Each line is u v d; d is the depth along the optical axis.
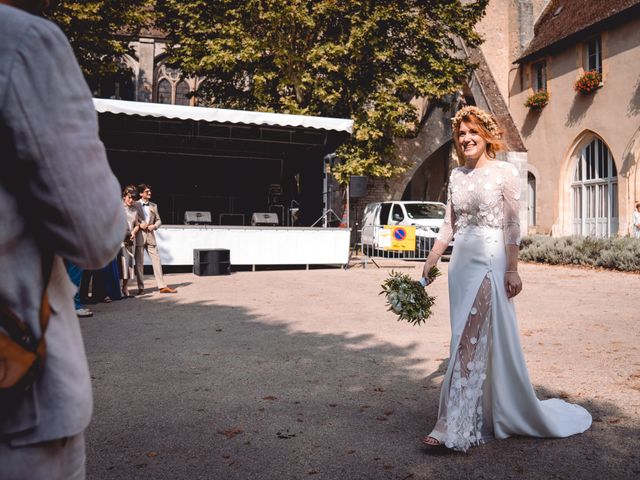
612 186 19.20
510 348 3.10
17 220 1.02
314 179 17.34
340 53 16.88
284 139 15.96
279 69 18.56
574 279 11.92
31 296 1.03
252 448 3.05
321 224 16.89
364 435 3.23
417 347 5.50
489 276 3.10
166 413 3.60
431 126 25.38
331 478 2.68
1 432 0.98
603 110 19.20
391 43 18.80
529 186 23.59
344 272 13.40
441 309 7.96
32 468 1.00
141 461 2.88
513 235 3.10
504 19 25.92
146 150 18.61
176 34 18.83
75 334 1.14
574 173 21.20
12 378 0.95
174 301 8.64
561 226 21.41
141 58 32.28
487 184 3.11
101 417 3.53
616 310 7.75
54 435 1.02
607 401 3.80
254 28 17.98
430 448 3.04
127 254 9.12
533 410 3.12
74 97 1.04
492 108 21.67
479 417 3.04
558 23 22.72
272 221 15.66
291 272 13.41
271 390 4.09
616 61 18.56
